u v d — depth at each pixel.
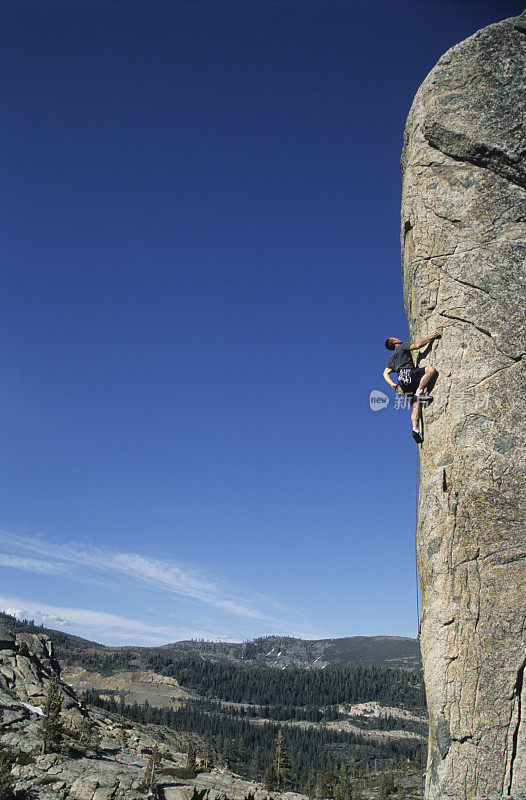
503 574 12.13
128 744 95.56
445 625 12.30
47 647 122.69
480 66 14.35
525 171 13.83
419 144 14.89
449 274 14.09
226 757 175.12
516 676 11.61
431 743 12.27
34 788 61.03
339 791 118.12
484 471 12.79
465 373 13.52
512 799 10.65
